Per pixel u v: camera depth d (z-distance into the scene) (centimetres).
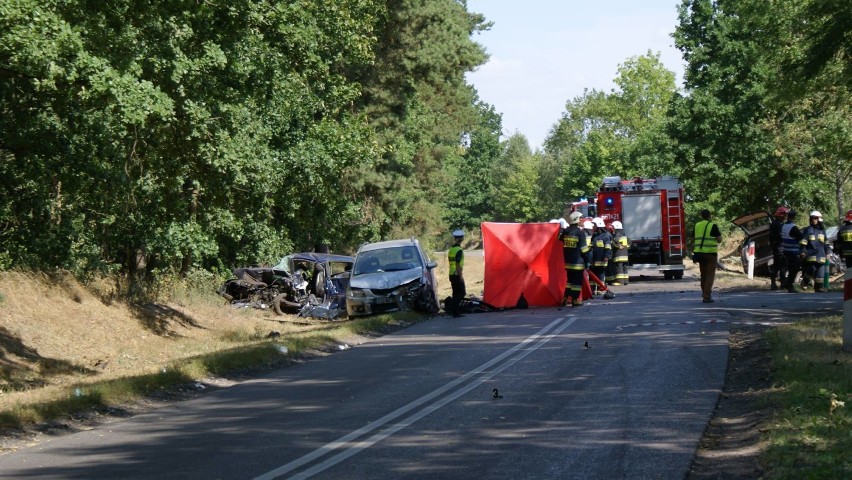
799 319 2192
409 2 5353
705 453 1018
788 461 904
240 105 2511
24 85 2070
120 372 2205
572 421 1192
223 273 3969
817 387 1255
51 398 1561
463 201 17338
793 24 3631
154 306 3281
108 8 2058
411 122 5672
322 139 3475
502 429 1162
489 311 3106
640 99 12006
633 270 4547
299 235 4775
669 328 2184
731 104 5769
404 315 2912
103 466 1051
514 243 3169
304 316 3781
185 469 1016
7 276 2753
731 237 7556
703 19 5988
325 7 3369
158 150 2506
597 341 2025
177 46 2202
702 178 5928
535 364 1728
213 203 2928
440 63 5534
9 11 1723
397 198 5656
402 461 1012
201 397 1564
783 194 5809
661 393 1362
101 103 2061
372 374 1727
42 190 2356
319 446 1109
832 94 4044
